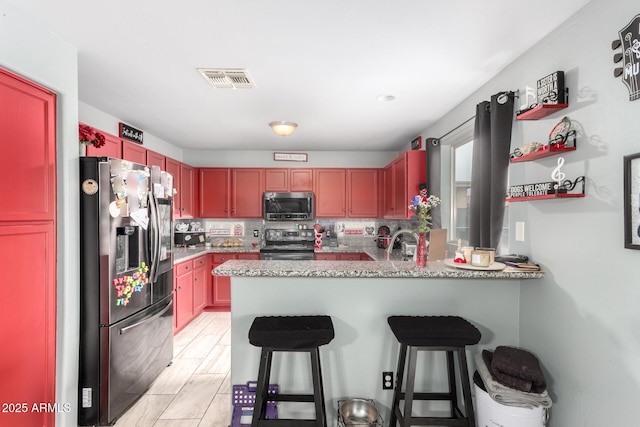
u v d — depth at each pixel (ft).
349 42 5.77
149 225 7.59
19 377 5.02
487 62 6.51
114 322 6.45
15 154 4.97
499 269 5.73
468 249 6.33
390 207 13.32
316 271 5.74
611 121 4.33
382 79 7.30
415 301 6.18
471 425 5.04
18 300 5.02
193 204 14.53
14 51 4.82
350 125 11.04
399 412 5.51
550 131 5.42
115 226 6.44
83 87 7.73
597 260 4.57
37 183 5.33
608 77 4.37
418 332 5.09
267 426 5.01
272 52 6.12
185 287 11.66
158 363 8.17
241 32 5.46
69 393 5.87
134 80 7.34
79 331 6.23
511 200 5.90
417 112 9.58
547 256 5.55
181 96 8.32
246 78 7.25
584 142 4.77
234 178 14.84
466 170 9.80
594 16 4.58
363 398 6.15
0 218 4.74
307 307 6.15
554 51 5.35
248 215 14.84
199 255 12.82
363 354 6.16
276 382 6.09
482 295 6.22
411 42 5.76
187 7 4.79
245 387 6.05
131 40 5.71
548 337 5.50
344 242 15.64
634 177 3.97
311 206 14.67
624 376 4.20
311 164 15.48
